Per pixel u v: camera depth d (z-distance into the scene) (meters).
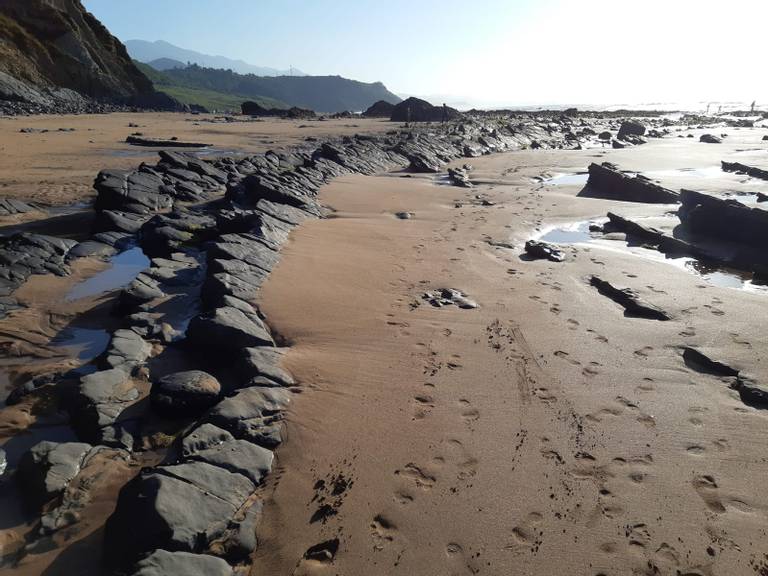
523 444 5.48
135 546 4.03
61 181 19.41
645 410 6.09
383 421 5.83
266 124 49.38
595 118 62.75
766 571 4.05
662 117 71.31
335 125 49.31
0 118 38.56
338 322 8.19
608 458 5.29
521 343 7.66
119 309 8.89
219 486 4.65
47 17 62.06
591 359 7.23
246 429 5.50
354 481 4.96
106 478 5.05
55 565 4.16
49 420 6.00
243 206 15.18
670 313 8.67
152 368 6.96
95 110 54.91
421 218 15.40
